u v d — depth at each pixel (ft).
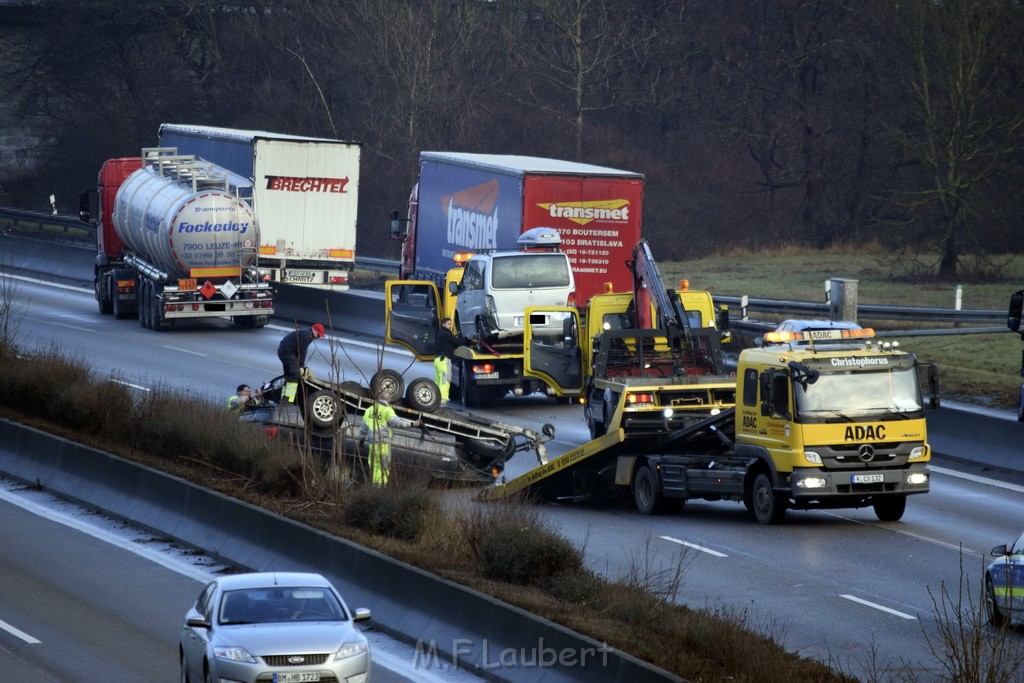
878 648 155.63
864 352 228.02
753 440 233.96
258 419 269.44
